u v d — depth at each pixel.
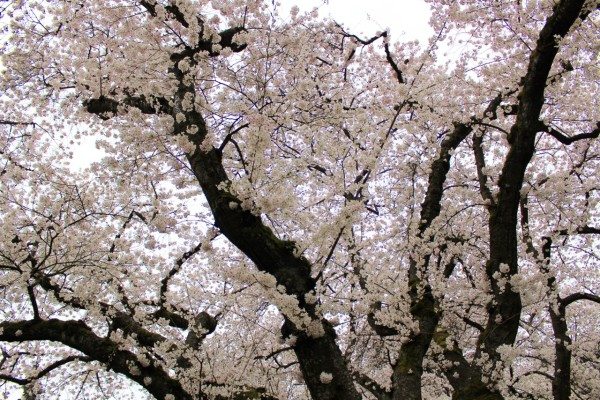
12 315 6.76
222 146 4.31
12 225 6.07
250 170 4.42
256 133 4.36
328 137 5.89
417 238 6.00
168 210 6.97
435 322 5.28
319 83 6.69
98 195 6.95
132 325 5.87
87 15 6.04
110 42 5.88
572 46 6.82
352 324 7.02
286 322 4.00
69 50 6.79
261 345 6.58
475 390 4.14
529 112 4.48
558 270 8.34
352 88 7.80
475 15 7.79
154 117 5.56
